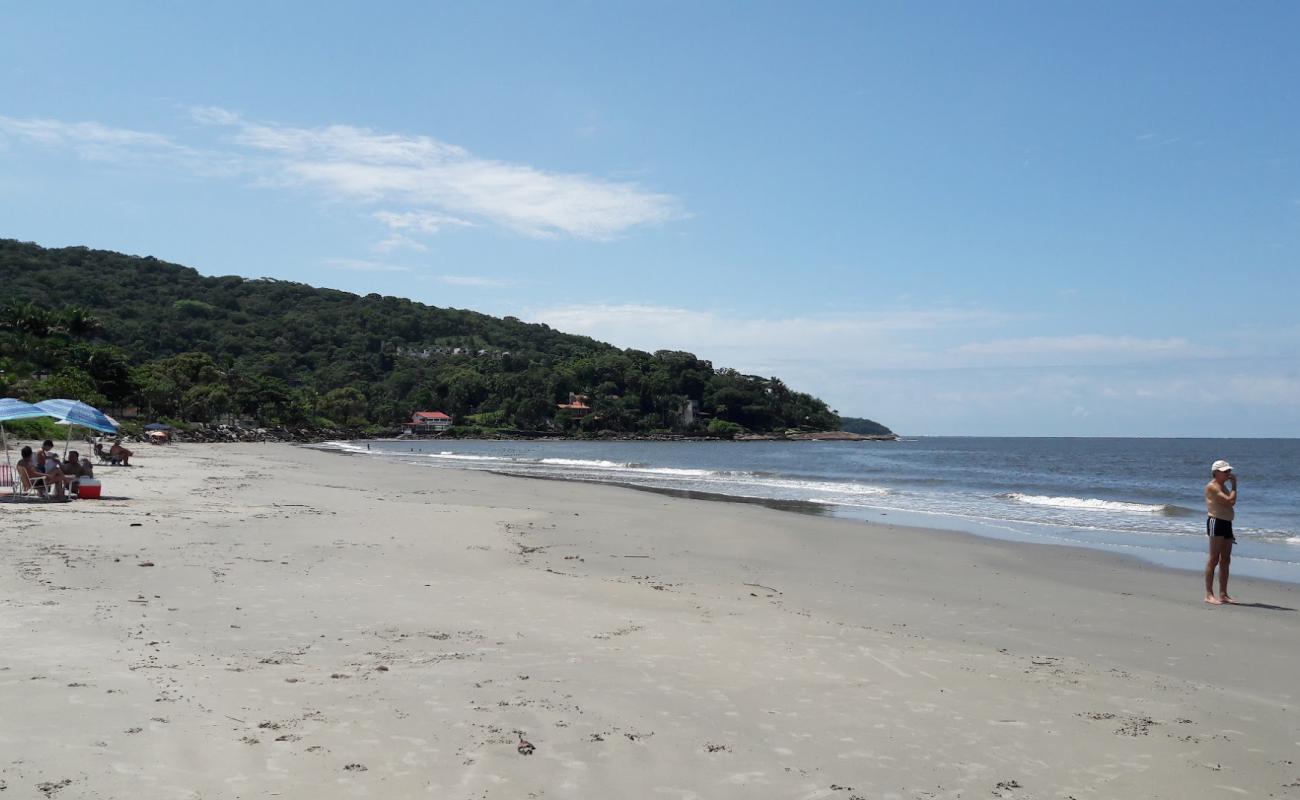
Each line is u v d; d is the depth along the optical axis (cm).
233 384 11738
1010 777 531
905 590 1255
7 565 1018
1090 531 2120
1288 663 868
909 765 542
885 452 11469
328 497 2325
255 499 2128
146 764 470
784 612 1030
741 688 684
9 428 4359
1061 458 8788
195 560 1139
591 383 19312
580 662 739
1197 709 689
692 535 1791
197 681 621
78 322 9488
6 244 18112
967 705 670
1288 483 4797
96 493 1845
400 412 16338
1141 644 945
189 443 8094
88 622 775
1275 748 600
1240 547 1856
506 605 970
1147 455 9788
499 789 471
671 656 773
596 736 561
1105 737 611
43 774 445
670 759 530
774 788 496
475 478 3744
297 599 942
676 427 18812
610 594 1081
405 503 2239
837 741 578
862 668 763
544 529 1781
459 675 680
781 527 1958
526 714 595
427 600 975
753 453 10938
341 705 592
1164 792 517
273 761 488
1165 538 1984
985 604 1162
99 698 566
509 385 17838
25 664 630
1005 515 2503
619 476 4384
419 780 476
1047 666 819
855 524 2070
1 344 7756
